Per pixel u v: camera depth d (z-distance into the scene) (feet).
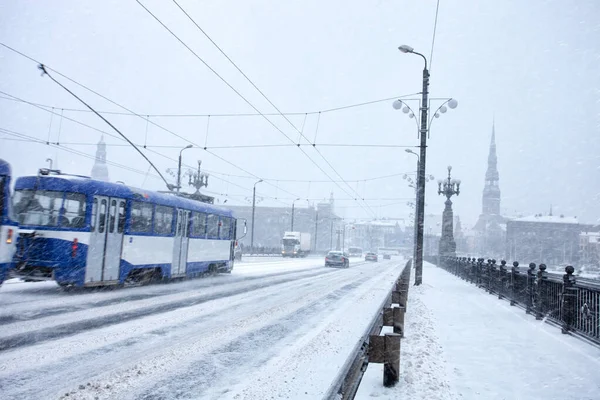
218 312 34.96
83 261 40.70
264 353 22.94
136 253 47.65
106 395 15.90
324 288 59.11
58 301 36.06
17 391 15.80
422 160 68.85
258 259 157.38
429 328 29.66
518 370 20.01
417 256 68.74
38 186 40.47
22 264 39.11
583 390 17.39
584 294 27.14
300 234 204.44
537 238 301.63
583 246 293.84
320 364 21.25
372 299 48.78
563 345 25.22
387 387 17.29
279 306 40.04
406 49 67.41
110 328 26.76
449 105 69.36
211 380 18.19
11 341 22.54
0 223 31.83
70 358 20.12
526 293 39.47
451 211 142.10
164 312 33.53
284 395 16.72
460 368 20.18
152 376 18.30
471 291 60.44
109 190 43.80
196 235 61.82
